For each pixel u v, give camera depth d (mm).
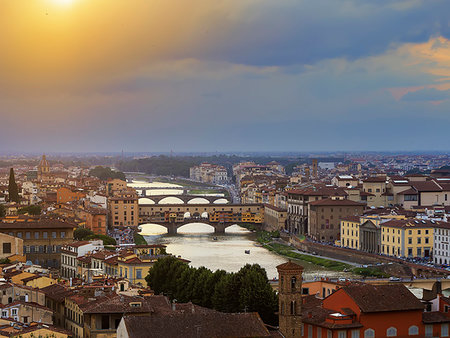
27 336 197000
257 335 180375
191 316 181875
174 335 175875
